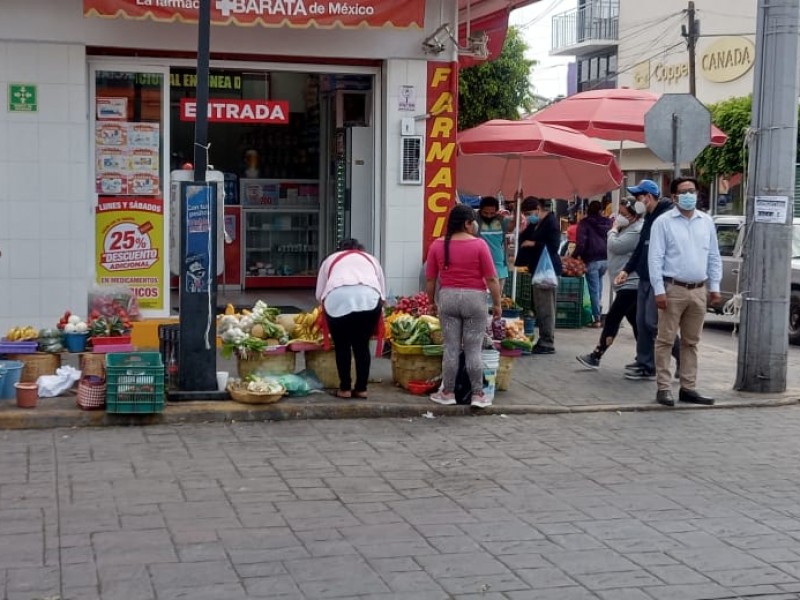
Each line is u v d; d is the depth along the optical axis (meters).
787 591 5.30
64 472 7.00
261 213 14.75
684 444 8.41
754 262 10.32
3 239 10.61
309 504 6.49
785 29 10.05
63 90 10.61
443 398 9.12
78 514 6.14
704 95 34.19
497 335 9.80
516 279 13.69
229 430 8.31
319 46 11.37
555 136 12.02
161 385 8.28
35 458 7.31
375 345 11.22
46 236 10.70
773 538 6.14
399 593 5.11
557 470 7.50
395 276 11.82
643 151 36.09
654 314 10.48
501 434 8.52
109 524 5.98
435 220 11.86
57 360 9.17
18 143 10.55
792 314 15.65
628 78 38.91
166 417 8.41
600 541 5.98
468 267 8.96
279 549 5.66
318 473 7.20
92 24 10.63
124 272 11.25
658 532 6.18
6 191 10.57
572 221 27.95
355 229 12.25
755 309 10.33
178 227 8.95
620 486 7.13
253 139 14.74
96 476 6.93
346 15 10.55
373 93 11.89
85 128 10.72
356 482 7.01
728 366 12.05
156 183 11.26
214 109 11.42
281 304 13.44
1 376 8.62
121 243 11.21
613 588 5.27
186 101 11.41
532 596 5.14
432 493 6.82
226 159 14.71
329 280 9.09
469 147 11.98
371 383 9.87
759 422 9.28
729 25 33.31
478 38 12.42
